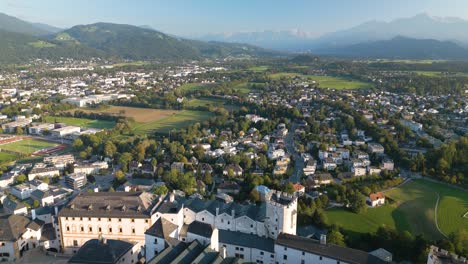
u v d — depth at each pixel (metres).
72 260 162.88
